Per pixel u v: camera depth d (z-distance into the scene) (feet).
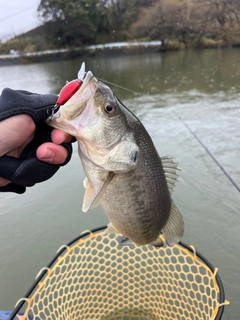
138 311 1.89
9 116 0.99
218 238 2.68
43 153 1.06
